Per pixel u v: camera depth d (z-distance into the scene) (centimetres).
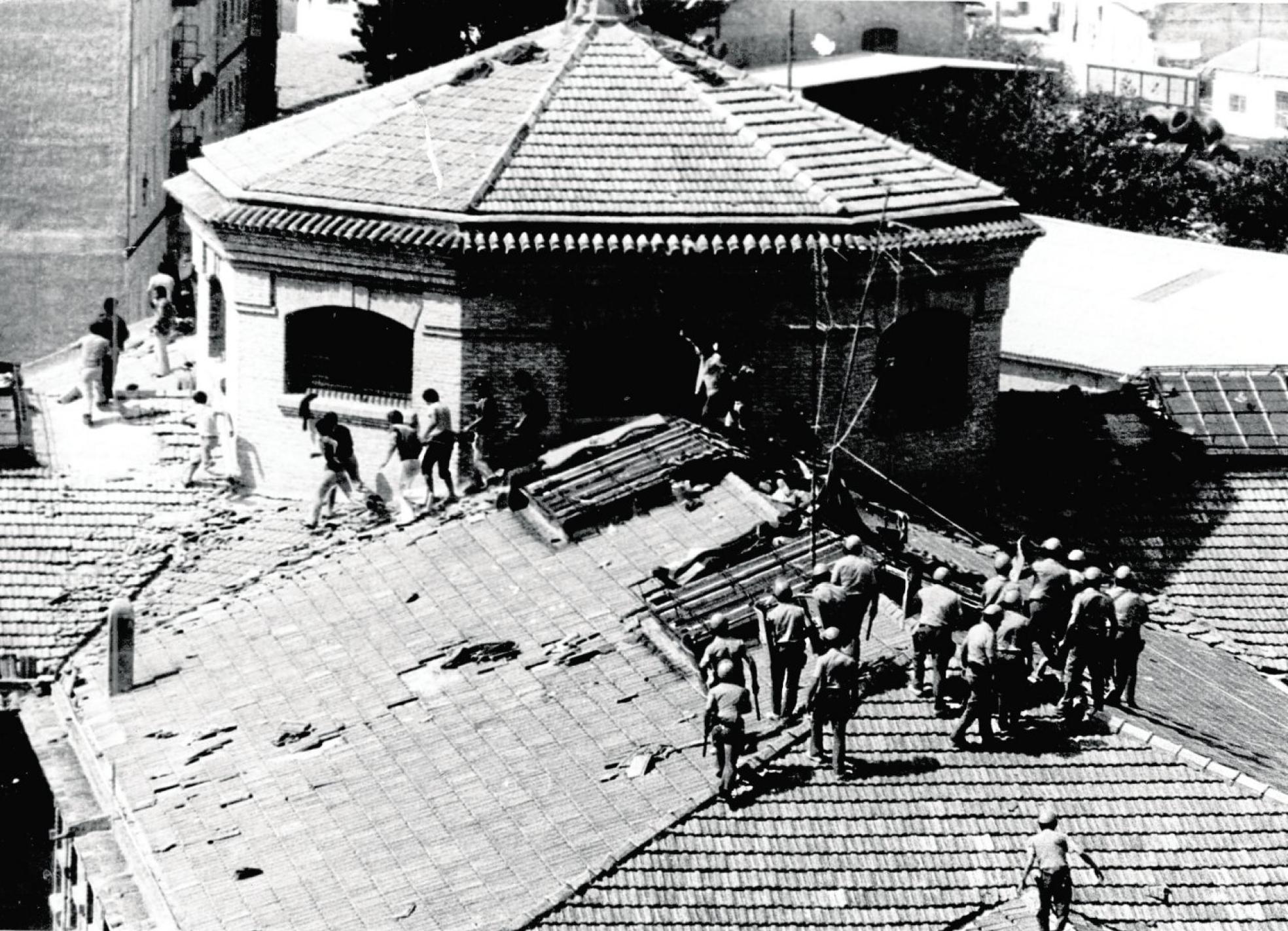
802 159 5150
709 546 4378
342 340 5078
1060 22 11775
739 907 3497
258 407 5147
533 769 3850
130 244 7006
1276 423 5550
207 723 4216
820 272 4928
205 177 5331
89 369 5384
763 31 9850
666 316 4941
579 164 5047
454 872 3616
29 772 4744
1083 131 9525
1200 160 9856
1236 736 4231
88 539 5025
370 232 4872
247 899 3653
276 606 4556
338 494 5112
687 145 5153
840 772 3709
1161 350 6569
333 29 11388
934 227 5066
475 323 4888
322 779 3944
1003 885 3575
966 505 5278
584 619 4275
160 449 5319
